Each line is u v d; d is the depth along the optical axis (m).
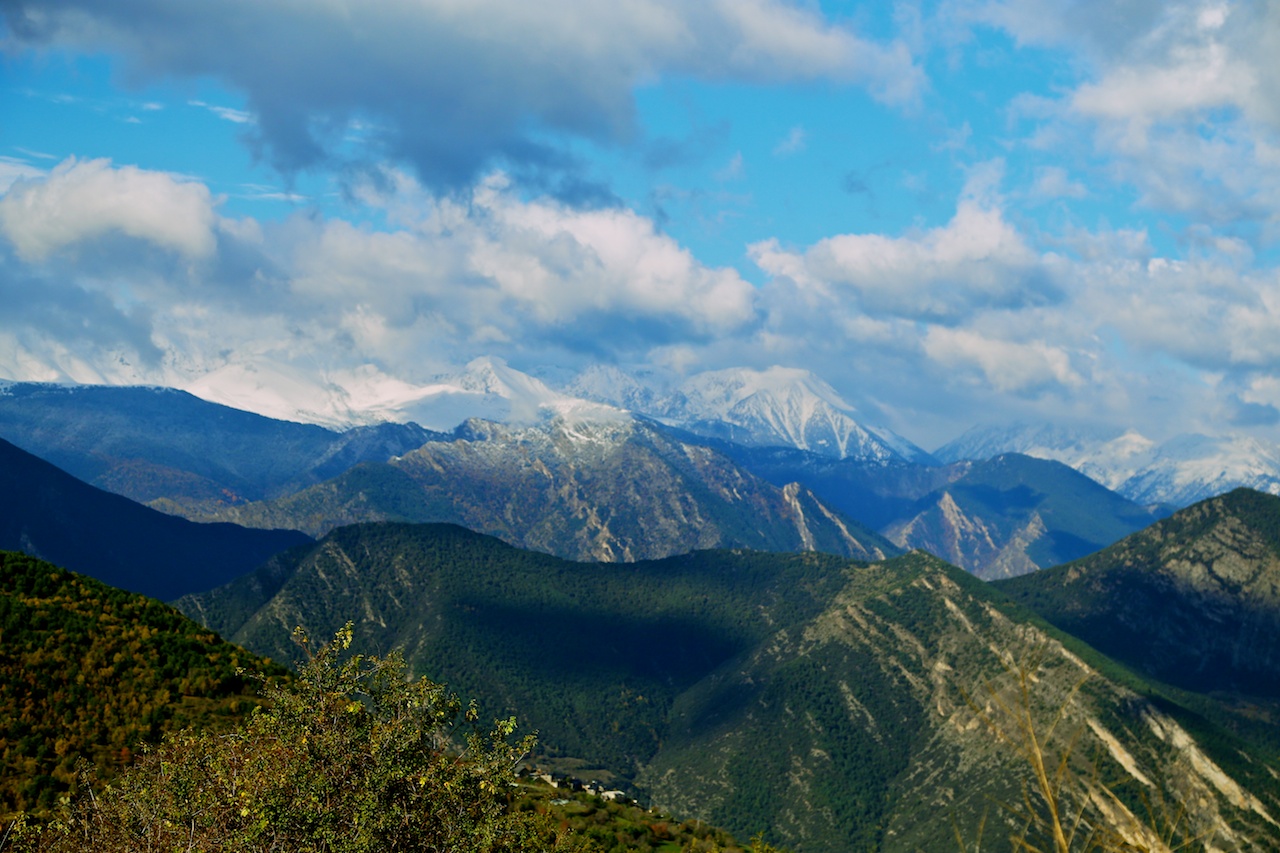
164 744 48.56
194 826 40.53
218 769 41.06
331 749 40.19
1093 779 11.70
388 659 43.72
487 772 42.12
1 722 69.94
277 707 41.88
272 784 39.28
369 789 39.59
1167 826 11.41
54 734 70.38
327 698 41.47
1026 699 12.35
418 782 40.75
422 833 40.25
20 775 64.69
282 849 38.66
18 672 75.69
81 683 76.50
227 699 79.88
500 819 42.78
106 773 66.56
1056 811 11.43
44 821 54.44
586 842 64.62
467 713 44.06
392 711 42.34
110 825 42.88
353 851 38.00
